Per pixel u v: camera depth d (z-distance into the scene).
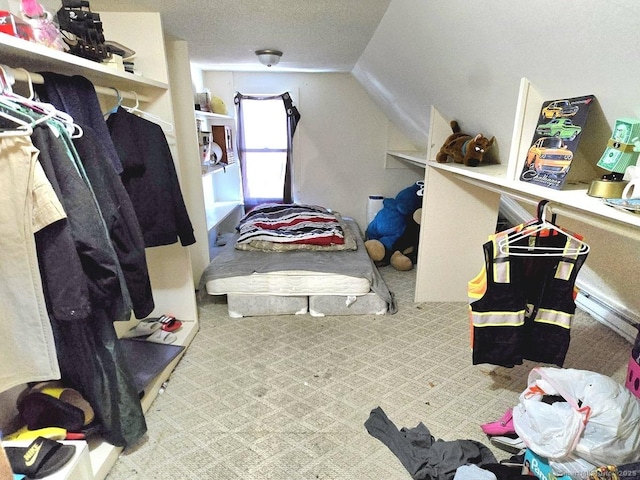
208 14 1.83
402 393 1.73
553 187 1.16
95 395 1.29
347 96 3.77
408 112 3.03
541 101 1.31
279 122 3.74
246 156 3.82
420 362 1.97
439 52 1.70
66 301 1.06
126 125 1.62
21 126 0.98
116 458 1.38
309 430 1.52
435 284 2.65
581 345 2.08
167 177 1.79
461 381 1.82
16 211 0.95
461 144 2.14
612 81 0.99
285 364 1.96
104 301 1.20
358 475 1.32
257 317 2.47
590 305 2.41
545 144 1.22
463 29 1.38
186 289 2.24
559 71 1.14
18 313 1.02
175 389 1.77
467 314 2.49
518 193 1.57
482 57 1.44
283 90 3.70
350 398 1.70
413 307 2.60
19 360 1.05
